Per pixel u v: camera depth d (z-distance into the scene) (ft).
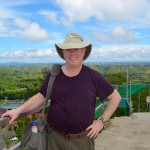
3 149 9.77
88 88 9.17
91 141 9.44
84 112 9.13
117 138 23.00
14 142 11.36
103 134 24.09
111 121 29.27
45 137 9.45
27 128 9.23
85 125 9.23
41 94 9.48
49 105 9.55
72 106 9.09
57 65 9.33
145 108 55.98
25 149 9.14
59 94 9.12
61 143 9.34
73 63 9.04
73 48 8.92
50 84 9.20
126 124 28.17
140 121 30.09
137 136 23.73
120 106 42.04
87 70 9.32
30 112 9.57
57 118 9.21
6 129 11.41
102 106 22.63
